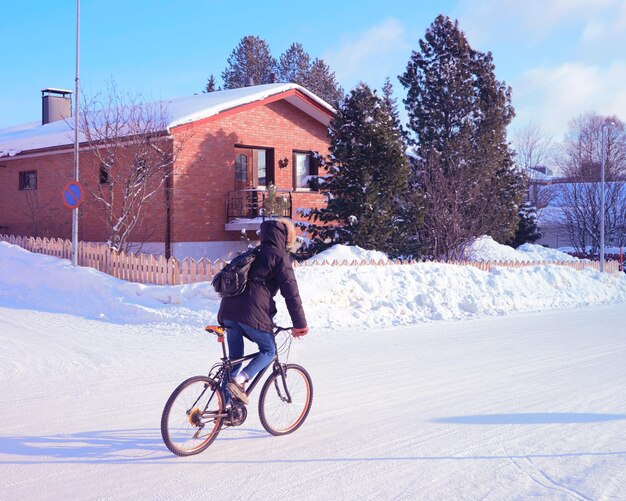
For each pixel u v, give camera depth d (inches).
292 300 213.0
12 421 233.5
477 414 248.4
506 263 792.9
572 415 247.8
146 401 260.8
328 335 439.2
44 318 470.3
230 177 826.2
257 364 214.7
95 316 482.0
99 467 189.2
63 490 171.6
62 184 881.5
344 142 714.8
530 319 547.2
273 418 221.3
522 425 234.2
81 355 351.6
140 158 705.0
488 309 599.5
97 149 700.7
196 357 350.0
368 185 694.5
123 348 373.7
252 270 212.5
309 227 723.4
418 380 306.0
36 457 196.7
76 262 602.9
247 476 183.0
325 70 2625.5
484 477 182.5
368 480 180.1
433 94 1151.6
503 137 1190.9
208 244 799.7
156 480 179.5
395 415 246.5
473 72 1195.3
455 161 957.2
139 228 791.1
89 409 249.1
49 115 1197.1
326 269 553.9
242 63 2632.9
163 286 516.7
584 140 2026.3
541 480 180.2
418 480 180.1
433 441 215.3
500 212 1075.3
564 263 903.7
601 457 199.8
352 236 679.1
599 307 663.8
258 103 829.8
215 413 206.5
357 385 294.8
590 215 1700.3
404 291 573.3
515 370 331.6
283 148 895.1
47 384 288.7
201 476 182.7
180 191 768.3
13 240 721.0
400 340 422.3
